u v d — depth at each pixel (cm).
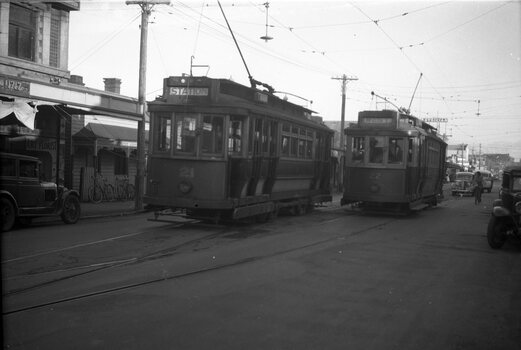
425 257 1059
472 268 959
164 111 1346
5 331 519
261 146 1461
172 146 1341
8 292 670
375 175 1889
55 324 545
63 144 2134
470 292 761
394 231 1490
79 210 1548
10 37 1873
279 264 915
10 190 1295
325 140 2117
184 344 496
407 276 859
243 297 680
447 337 548
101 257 928
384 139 1881
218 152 1320
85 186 2353
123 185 2575
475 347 520
